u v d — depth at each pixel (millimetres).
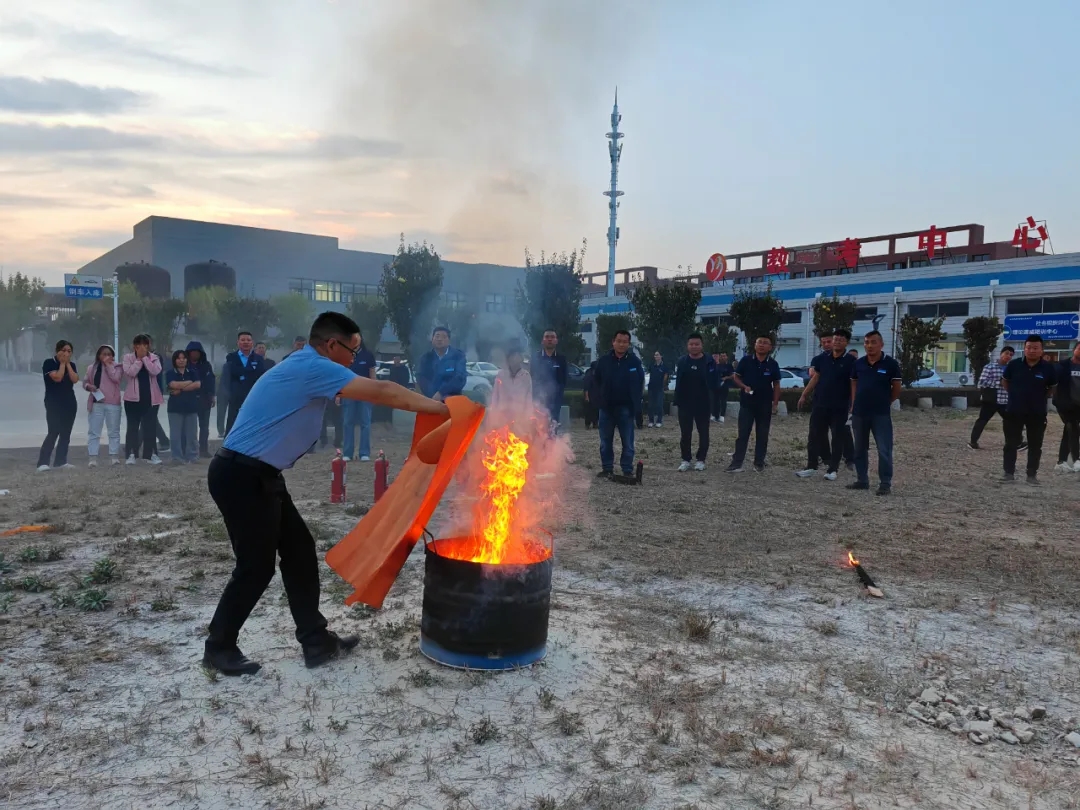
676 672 3752
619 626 4395
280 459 3568
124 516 7172
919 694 3590
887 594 5098
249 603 3645
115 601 4715
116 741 3000
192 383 11086
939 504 8297
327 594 4902
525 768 2838
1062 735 3215
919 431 16906
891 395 8891
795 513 7699
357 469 10312
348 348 3803
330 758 2889
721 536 6672
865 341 8906
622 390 9445
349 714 3256
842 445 10016
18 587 4965
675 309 23281
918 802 2676
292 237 66375
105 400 10695
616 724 3191
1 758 2861
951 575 5562
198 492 8461
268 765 2805
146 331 48625
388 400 3557
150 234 61969
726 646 4121
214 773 2783
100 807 2562
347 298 68938
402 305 22234
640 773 2818
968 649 4156
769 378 10344
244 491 3518
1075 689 3670
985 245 48062
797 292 49219
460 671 3695
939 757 3008
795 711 3359
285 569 3812
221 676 3631
